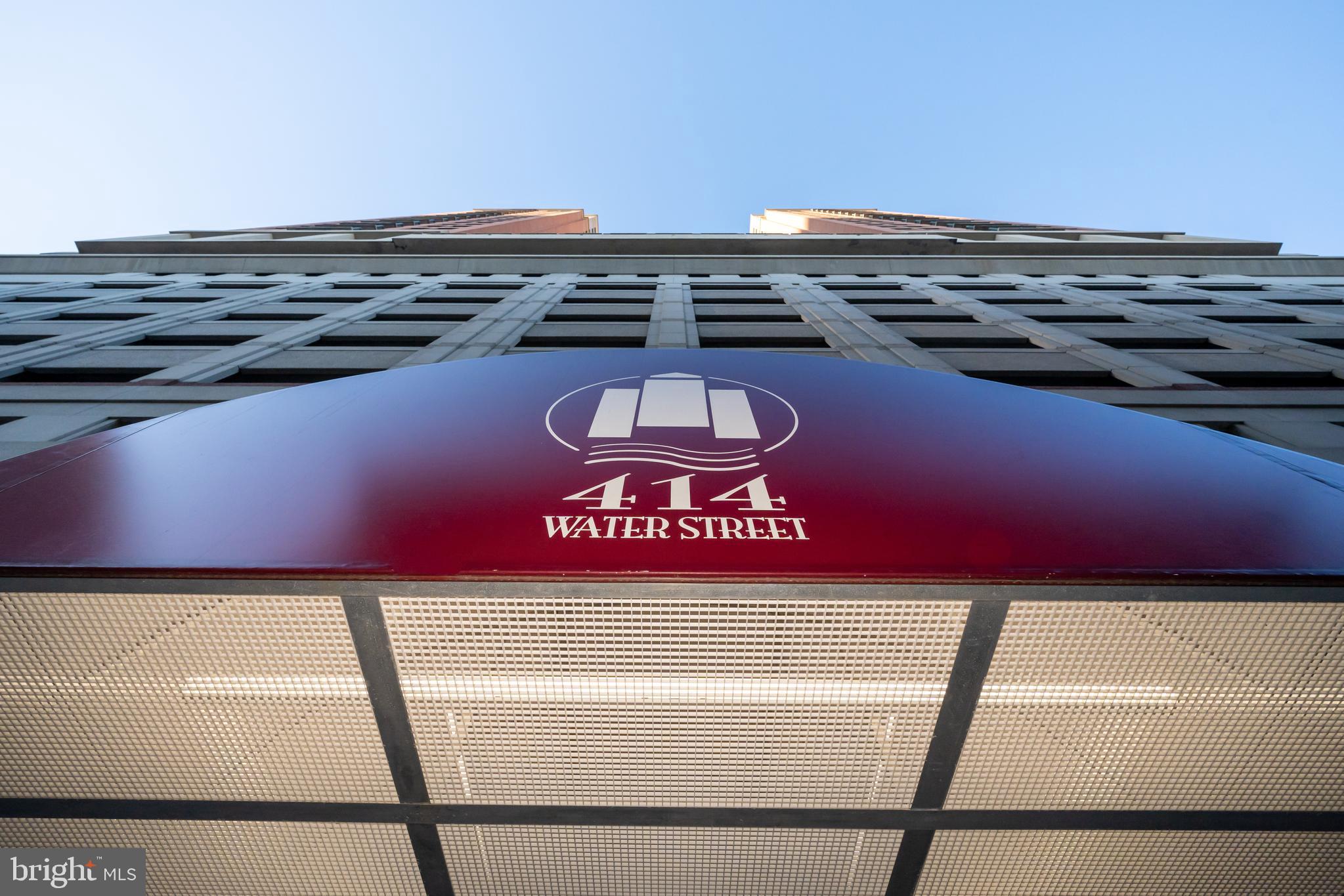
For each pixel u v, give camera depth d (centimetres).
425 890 375
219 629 305
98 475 380
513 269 2031
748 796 336
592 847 358
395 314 1482
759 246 2212
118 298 1641
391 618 302
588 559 295
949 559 297
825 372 584
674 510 336
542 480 370
